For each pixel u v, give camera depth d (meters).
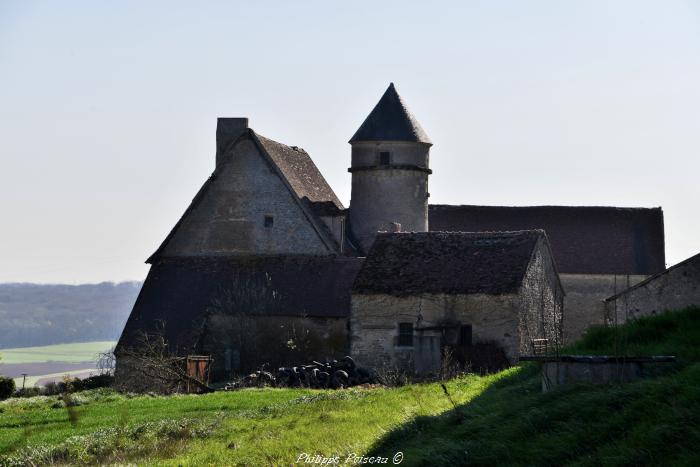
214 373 76.50
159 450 35.81
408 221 87.00
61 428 42.62
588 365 30.20
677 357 31.19
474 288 65.19
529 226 98.25
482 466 26.39
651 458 24.05
